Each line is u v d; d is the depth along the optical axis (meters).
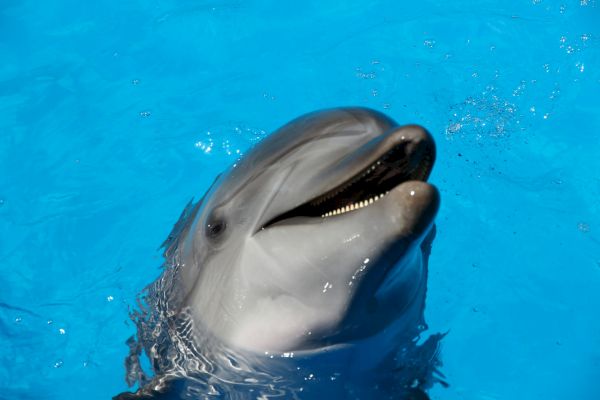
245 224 3.66
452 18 7.12
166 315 4.30
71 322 5.19
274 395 4.11
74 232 5.77
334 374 3.99
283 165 3.56
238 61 6.97
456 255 5.30
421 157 3.10
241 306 3.73
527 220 5.54
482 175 5.86
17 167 6.29
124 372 4.78
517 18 7.06
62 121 6.62
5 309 5.29
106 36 7.35
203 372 4.11
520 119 6.27
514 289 5.09
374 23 7.18
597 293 5.06
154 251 5.55
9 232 5.82
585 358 4.70
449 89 6.51
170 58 7.07
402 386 4.18
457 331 4.84
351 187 3.29
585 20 7.03
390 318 3.80
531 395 4.52
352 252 3.32
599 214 5.58
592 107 6.37
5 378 4.88
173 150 6.28
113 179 6.12
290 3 7.43
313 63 6.86
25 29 7.54
